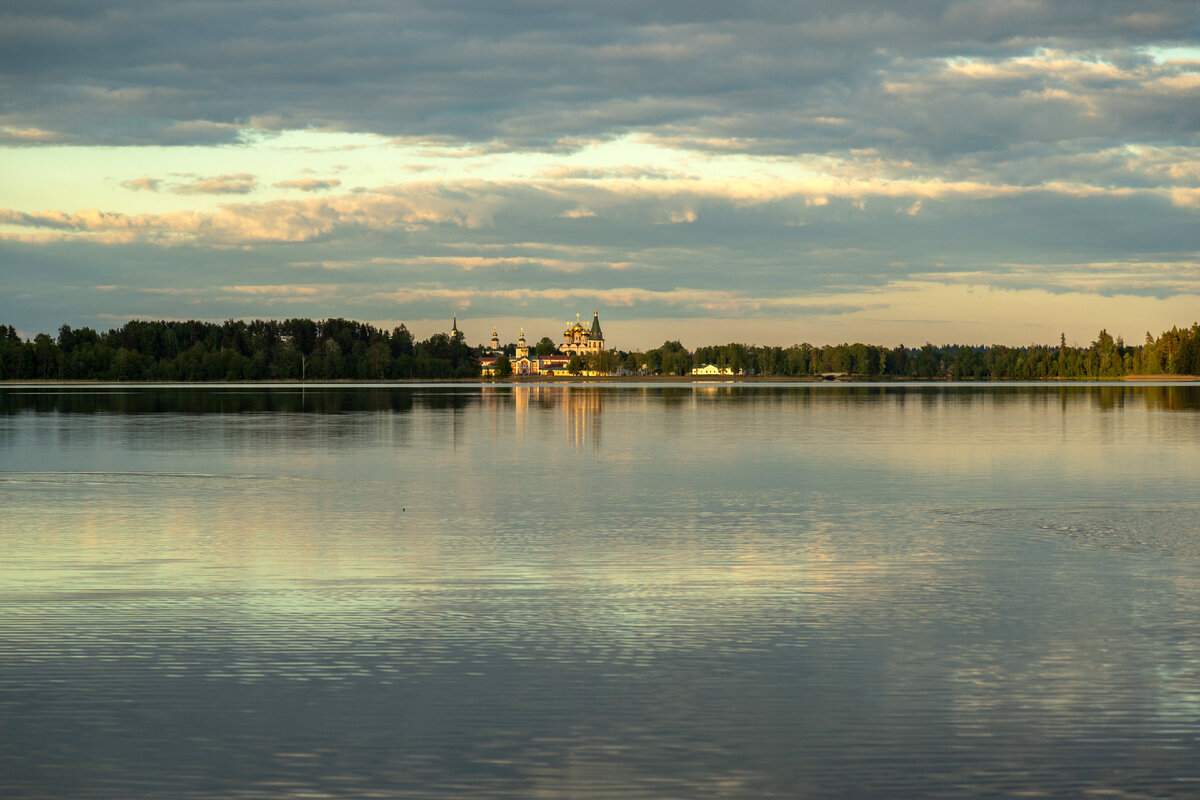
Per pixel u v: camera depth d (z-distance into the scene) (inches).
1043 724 571.8
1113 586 891.4
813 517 1327.5
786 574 948.6
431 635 735.7
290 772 513.3
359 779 505.7
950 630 749.3
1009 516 1331.2
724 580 922.1
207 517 1320.1
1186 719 578.9
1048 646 709.9
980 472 1908.2
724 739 552.1
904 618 783.1
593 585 901.2
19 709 589.6
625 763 523.8
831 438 2864.2
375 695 613.6
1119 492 1594.5
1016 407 5073.8
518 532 1202.0
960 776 510.3
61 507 1413.6
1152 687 628.4
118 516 1325.0
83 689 621.3
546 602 835.4
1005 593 866.1
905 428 3321.9
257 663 669.9
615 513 1368.1
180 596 855.7
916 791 494.9
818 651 698.8
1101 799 487.5
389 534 1184.2
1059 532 1194.6
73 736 553.3
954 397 6948.8
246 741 548.1
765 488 1662.2
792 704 600.4
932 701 605.0
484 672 654.5
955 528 1228.5
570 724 571.5
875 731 562.9
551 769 516.7
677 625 762.8
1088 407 5027.1
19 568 973.8
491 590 880.3
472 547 1097.4
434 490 1630.2
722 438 2869.1
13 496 1535.4
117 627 754.2
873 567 980.6
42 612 798.5
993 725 570.6
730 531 1210.6
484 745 544.1
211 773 511.8
